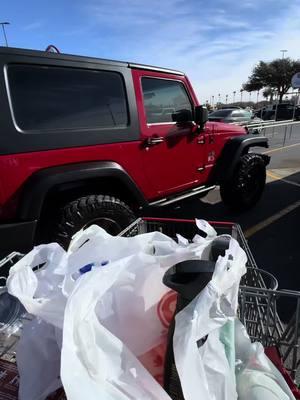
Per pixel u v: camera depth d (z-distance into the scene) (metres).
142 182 3.35
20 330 1.30
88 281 0.98
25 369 1.10
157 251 1.29
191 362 0.91
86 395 0.85
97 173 2.84
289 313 2.64
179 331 0.94
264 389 1.05
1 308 1.36
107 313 1.08
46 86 2.65
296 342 1.45
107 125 3.01
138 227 2.32
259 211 5.22
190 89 3.97
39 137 2.56
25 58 2.53
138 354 1.11
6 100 2.42
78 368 0.88
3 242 2.46
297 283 3.21
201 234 2.41
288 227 4.58
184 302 0.99
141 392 0.92
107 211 2.88
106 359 0.93
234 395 0.98
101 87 2.99
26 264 1.19
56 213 2.73
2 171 2.41
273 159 10.20
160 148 3.47
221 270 1.01
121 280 1.10
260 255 3.79
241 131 4.89
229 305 1.06
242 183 4.80
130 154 3.17
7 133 2.42
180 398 1.02
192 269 1.01
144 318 1.12
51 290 1.10
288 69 51.28
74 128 2.79
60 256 1.26
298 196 6.04
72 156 2.75
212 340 1.00
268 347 1.42
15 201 2.49
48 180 2.55
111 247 1.31
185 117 3.71
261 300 1.58
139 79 3.29
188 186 3.97
